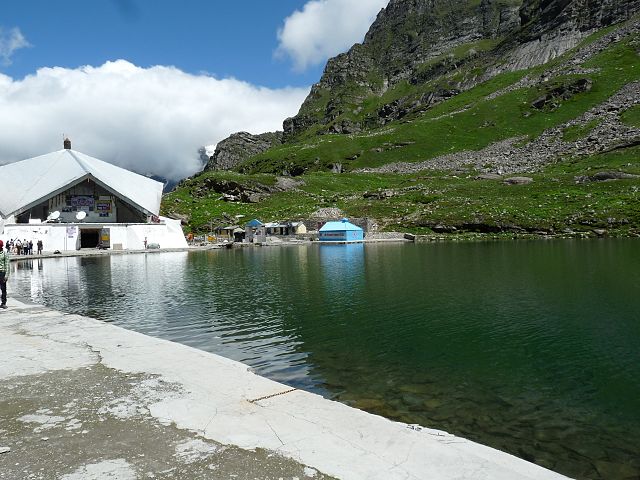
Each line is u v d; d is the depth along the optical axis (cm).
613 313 1969
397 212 10744
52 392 839
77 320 1600
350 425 693
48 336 1339
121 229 7275
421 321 1897
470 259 4438
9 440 631
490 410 1038
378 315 2019
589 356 1419
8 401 791
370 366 1351
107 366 1020
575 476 767
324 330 1770
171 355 1123
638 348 1488
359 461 577
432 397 1115
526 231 8481
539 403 1077
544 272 3306
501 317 1938
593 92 19125
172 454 588
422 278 3144
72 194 7669
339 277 3306
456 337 1652
